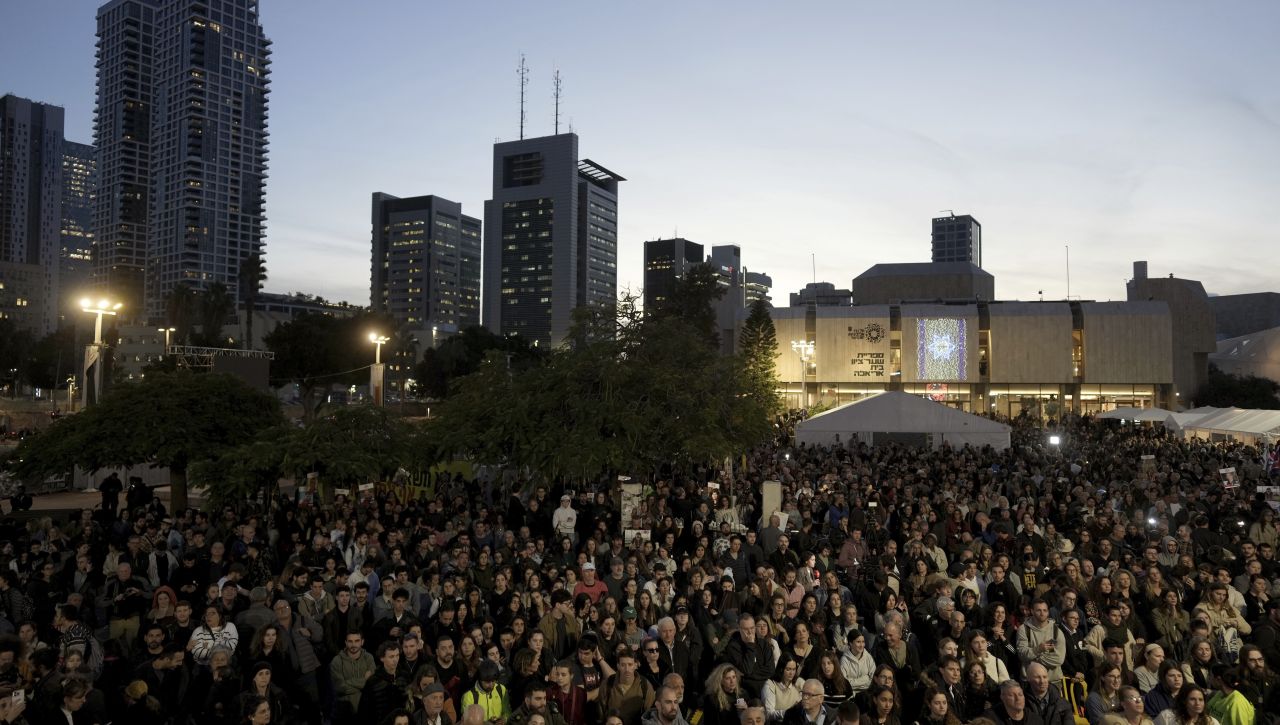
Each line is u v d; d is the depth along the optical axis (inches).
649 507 656.4
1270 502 700.7
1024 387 3617.1
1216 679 303.7
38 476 793.6
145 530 529.3
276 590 386.6
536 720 257.9
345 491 659.4
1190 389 3885.3
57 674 269.3
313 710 326.3
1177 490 731.4
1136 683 321.1
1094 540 561.6
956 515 597.9
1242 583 440.1
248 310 3932.1
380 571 442.3
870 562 478.0
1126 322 3555.6
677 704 277.0
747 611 393.1
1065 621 369.1
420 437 753.0
